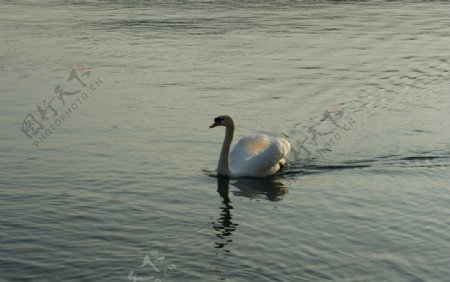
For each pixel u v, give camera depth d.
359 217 14.19
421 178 16.48
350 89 24.69
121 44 31.58
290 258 12.34
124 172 16.47
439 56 30.28
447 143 19.08
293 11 41.91
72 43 31.64
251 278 11.63
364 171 16.98
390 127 20.48
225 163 16.52
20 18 38.25
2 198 14.79
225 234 13.31
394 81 25.98
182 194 15.38
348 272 11.87
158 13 40.28
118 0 45.31
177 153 17.94
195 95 23.48
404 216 14.26
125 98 22.92
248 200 15.14
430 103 23.17
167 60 28.64
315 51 30.86
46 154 17.55
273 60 29.03
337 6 44.25
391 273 11.88
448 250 12.74
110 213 14.20
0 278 11.55
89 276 11.66
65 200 14.77
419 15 40.88
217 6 43.28
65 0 45.38
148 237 13.12
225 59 29.03
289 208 14.68
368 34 34.91
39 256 12.30
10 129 19.45
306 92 24.17
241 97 23.36
